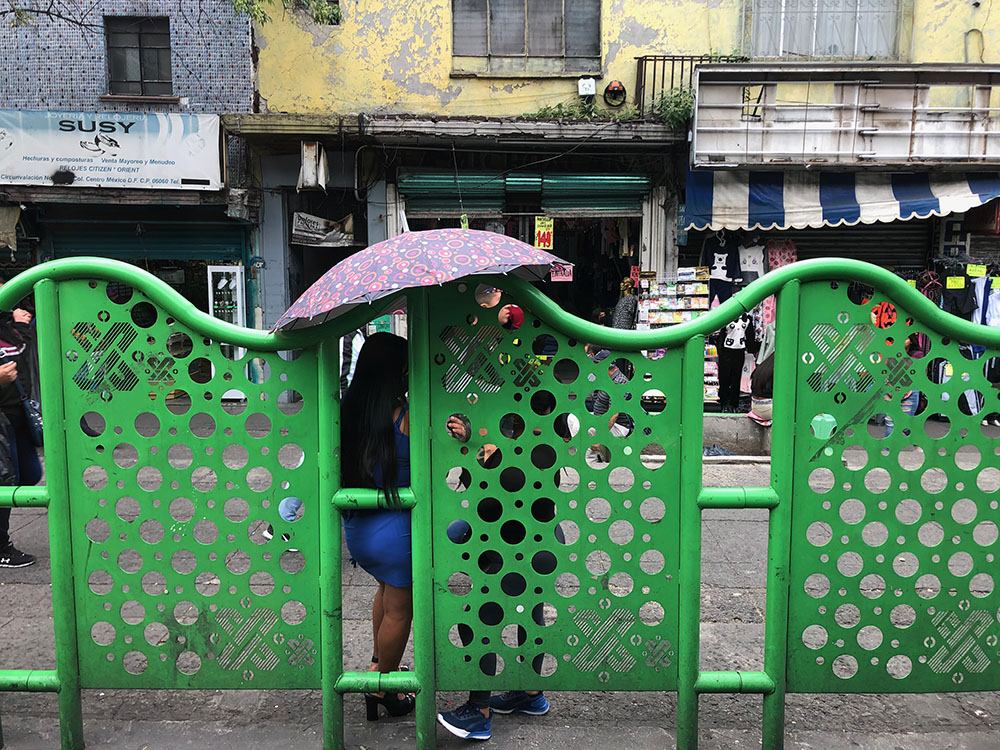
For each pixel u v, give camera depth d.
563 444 2.57
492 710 3.03
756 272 9.98
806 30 10.03
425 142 9.70
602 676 2.67
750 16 10.02
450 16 10.15
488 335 2.51
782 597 2.61
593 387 2.54
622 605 2.64
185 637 2.66
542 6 10.19
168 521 2.61
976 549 2.61
